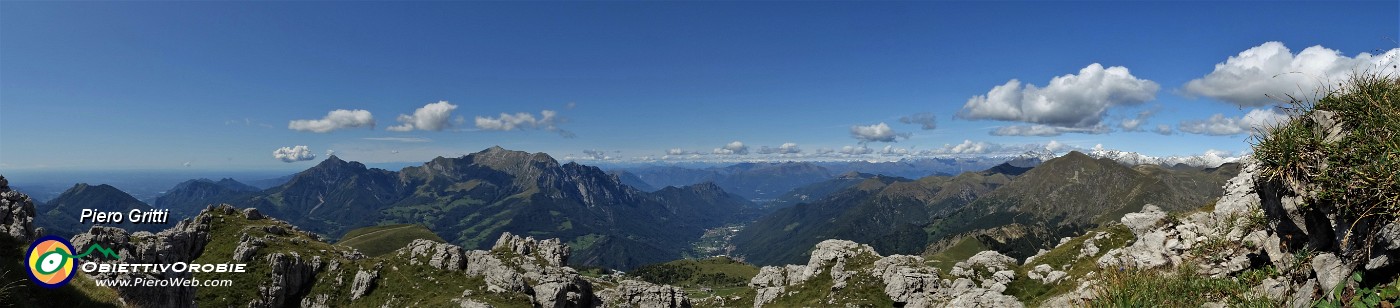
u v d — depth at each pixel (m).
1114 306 14.15
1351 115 11.09
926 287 104.62
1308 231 12.08
